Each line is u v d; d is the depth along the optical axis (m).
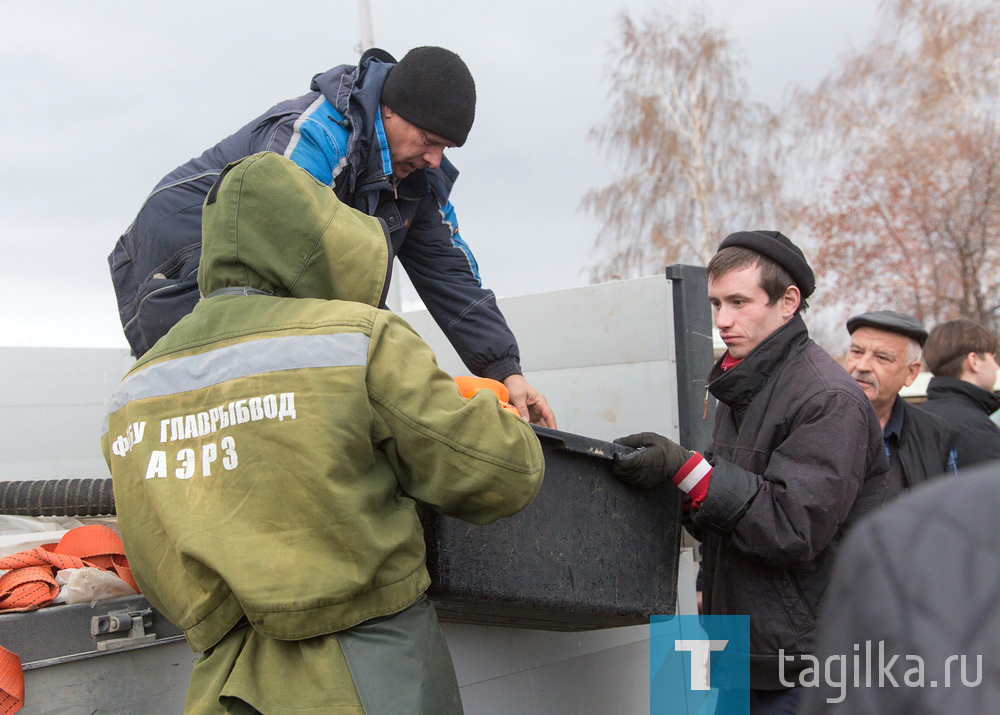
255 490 1.56
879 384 3.54
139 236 2.58
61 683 1.65
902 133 20.08
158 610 1.78
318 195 1.75
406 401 1.62
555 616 2.23
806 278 2.48
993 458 3.71
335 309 1.65
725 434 2.58
